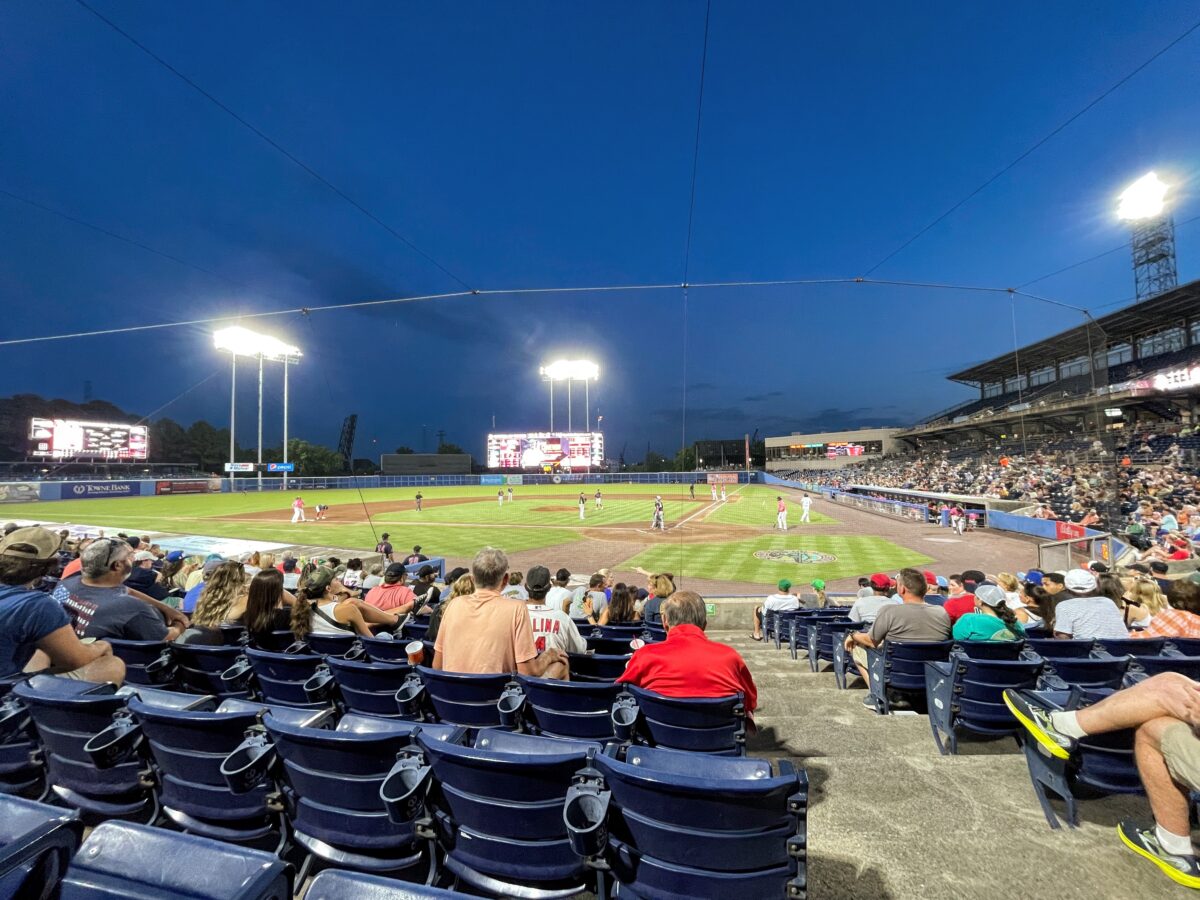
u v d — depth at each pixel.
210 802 2.27
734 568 16.91
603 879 1.94
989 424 36.34
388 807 1.81
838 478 63.97
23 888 1.09
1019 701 2.92
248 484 58.94
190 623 5.55
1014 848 2.46
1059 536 18.88
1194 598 5.44
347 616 5.28
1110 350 37.50
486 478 74.25
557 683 3.08
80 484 45.84
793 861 1.77
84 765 2.42
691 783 1.64
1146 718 2.38
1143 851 2.38
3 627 2.65
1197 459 26.39
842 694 5.56
